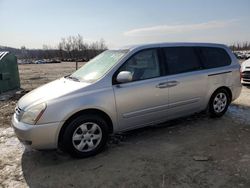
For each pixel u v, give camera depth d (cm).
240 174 326
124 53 432
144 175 331
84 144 383
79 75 453
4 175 344
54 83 443
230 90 556
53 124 354
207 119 549
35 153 409
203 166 349
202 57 512
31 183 324
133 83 415
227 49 563
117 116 405
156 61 450
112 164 364
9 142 457
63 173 345
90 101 375
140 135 470
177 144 425
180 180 317
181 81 466
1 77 992
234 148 404
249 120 540
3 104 777
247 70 937
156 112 445
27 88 1123
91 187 310
